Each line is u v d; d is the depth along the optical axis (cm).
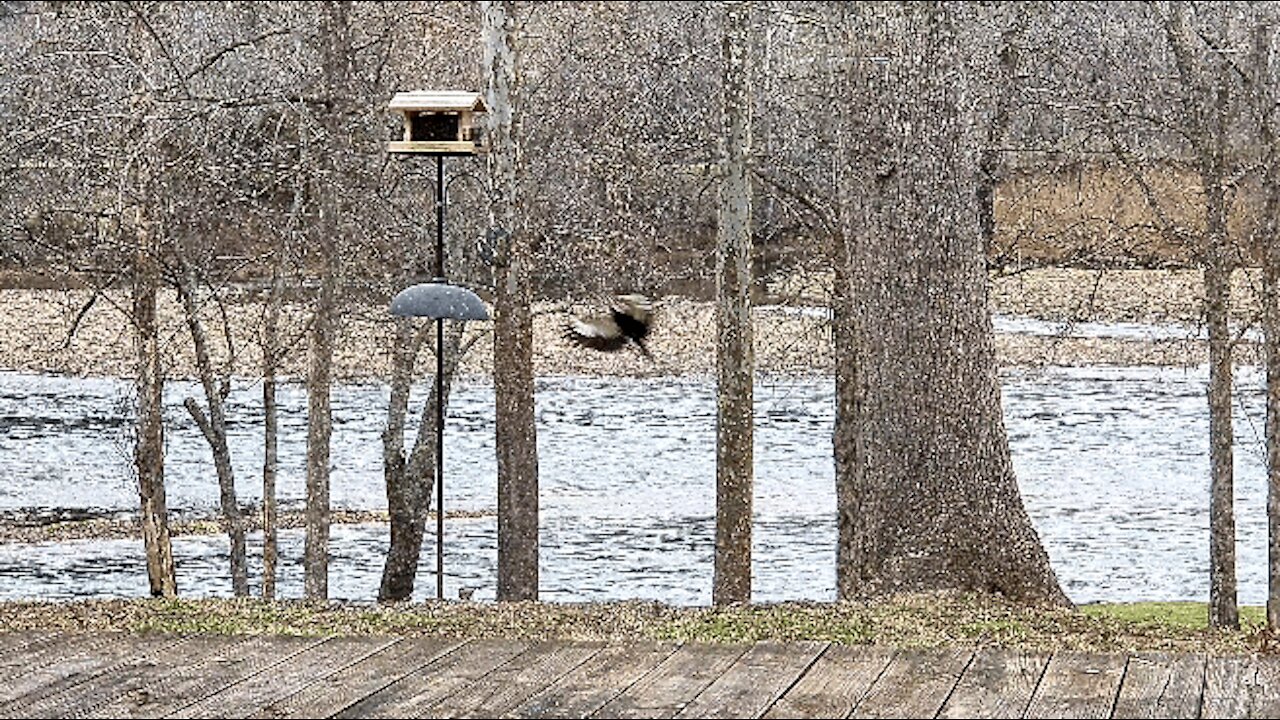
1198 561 3681
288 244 2625
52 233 2703
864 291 1664
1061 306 3050
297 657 1011
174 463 4850
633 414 5934
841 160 1812
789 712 873
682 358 5412
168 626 1138
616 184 2670
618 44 2723
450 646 1041
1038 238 2552
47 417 5316
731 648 1031
